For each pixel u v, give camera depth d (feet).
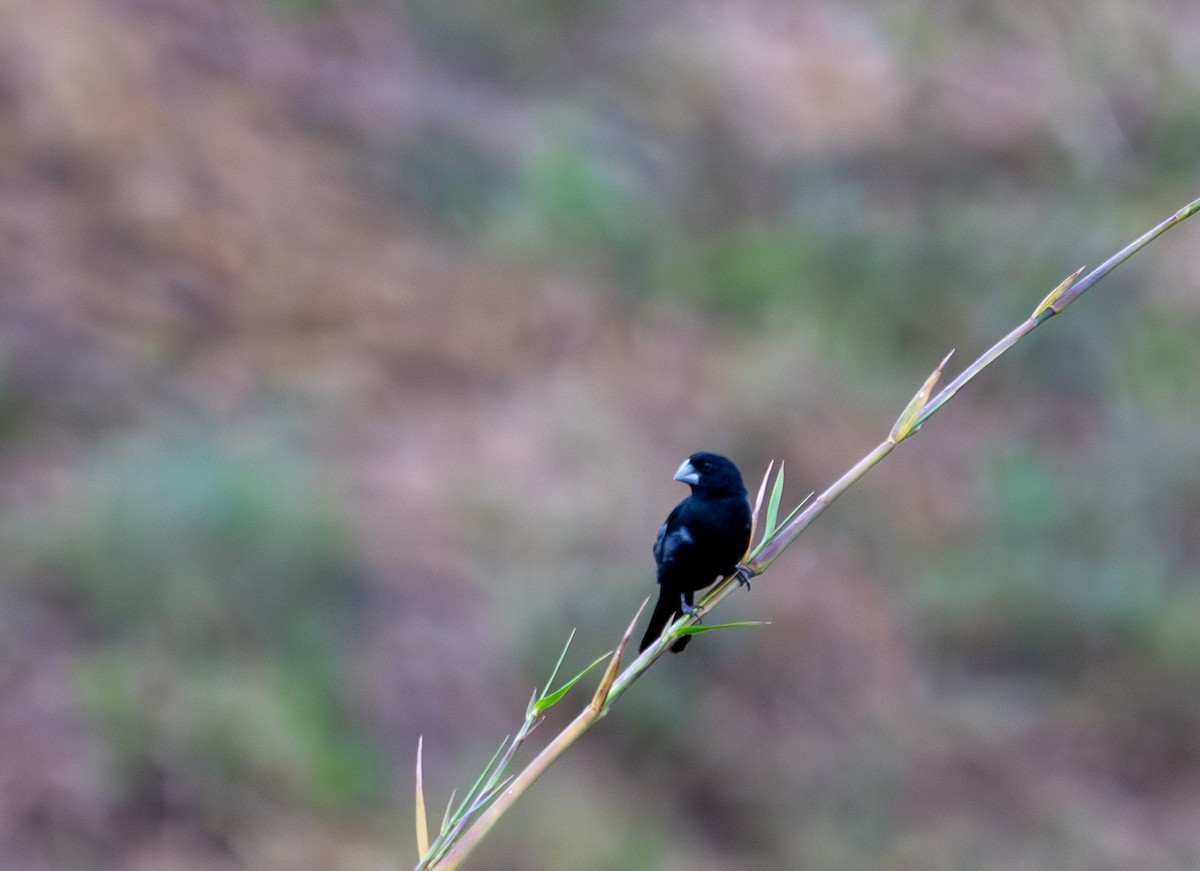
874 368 72.23
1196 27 106.32
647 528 57.16
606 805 44.27
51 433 51.19
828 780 49.01
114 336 57.88
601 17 95.35
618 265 75.10
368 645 47.09
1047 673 56.75
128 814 38.24
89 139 67.41
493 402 62.13
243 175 70.38
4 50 68.69
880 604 57.98
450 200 75.25
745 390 65.82
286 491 48.47
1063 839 49.19
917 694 54.44
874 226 81.30
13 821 36.83
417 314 66.28
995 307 77.20
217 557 45.39
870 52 99.96
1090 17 101.81
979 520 63.77
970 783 50.88
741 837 46.29
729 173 86.38
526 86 87.86
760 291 74.95
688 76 91.25
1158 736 54.39
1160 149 95.76
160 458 48.62
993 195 88.69
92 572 43.86
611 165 82.17
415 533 52.70
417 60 85.92
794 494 62.13
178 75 74.84
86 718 39.83
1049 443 70.85
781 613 54.75
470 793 11.27
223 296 63.16
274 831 38.96
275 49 80.89
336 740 43.11
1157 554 62.80
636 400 64.80
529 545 53.83
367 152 76.69
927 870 46.62
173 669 42.24
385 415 59.16
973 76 98.58
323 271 67.00
